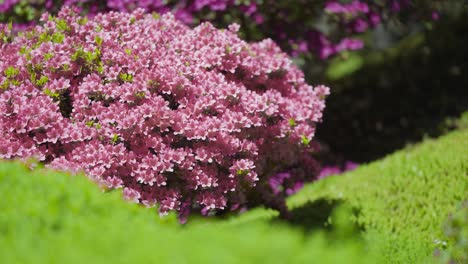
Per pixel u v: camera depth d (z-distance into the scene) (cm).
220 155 633
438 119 1315
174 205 615
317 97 744
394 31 1573
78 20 694
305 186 1007
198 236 296
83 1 993
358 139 1334
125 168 612
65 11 706
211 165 645
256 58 717
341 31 1093
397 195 780
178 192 623
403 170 852
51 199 374
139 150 617
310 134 693
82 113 628
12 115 627
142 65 646
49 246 298
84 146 615
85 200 385
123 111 616
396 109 1384
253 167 641
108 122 626
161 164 608
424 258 625
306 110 717
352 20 1087
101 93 633
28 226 330
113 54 647
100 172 596
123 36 685
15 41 705
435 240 641
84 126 618
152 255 270
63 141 614
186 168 622
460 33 1460
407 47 1525
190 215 704
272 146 695
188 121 631
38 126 610
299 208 828
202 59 678
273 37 1030
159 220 395
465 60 1445
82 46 652
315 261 261
